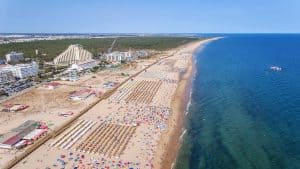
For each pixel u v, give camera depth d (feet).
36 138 310.04
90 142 305.73
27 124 339.16
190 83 602.85
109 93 507.30
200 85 584.40
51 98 474.90
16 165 257.96
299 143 299.17
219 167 259.80
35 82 595.06
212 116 393.91
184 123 369.09
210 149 294.87
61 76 645.10
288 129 336.49
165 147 299.17
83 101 456.45
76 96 472.03
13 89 530.68
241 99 472.85
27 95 494.18
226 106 437.58
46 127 341.41
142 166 259.39
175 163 268.21
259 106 429.79
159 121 372.58
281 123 355.97
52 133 321.52
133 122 366.63
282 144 298.56
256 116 387.14
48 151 284.61
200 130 345.10
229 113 403.95
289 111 399.24
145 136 324.39
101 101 461.78
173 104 449.48
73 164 260.01
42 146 294.66
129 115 393.70
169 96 495.82
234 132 335.67
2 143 290.35
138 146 298.76
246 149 291.17
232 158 274.16
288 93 496.64
